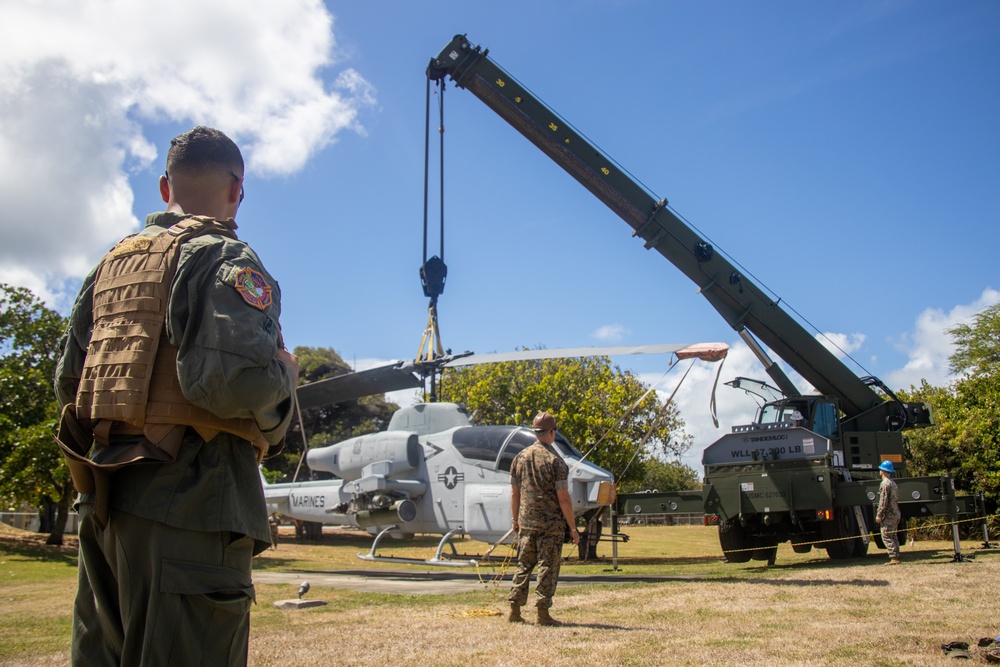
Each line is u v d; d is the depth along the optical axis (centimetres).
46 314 1745
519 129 1277
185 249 203
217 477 198
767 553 1285
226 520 195
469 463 1122
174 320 195
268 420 201
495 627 528
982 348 3662
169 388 198
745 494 1173
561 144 1266
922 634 462
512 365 2422
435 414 1219
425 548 2186
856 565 1076
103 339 206
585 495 1039
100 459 197
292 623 570
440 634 499
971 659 392
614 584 846
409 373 1031
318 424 3678
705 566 1280
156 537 187
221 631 192
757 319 1343
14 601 788
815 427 1375
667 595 699
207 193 234
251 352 188
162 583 184
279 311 212
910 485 1087
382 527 1189
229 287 195
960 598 624
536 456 567
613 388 2119
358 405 3741
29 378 1653
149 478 192
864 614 553
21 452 1527
